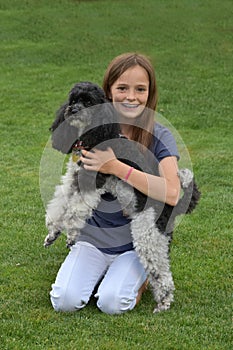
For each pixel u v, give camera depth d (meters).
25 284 6.15
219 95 15.69
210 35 20.94
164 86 16.28
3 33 20.94
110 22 22.17
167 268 5.60
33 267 6.60
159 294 5.60
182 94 15.71
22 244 7.19
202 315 5.55
